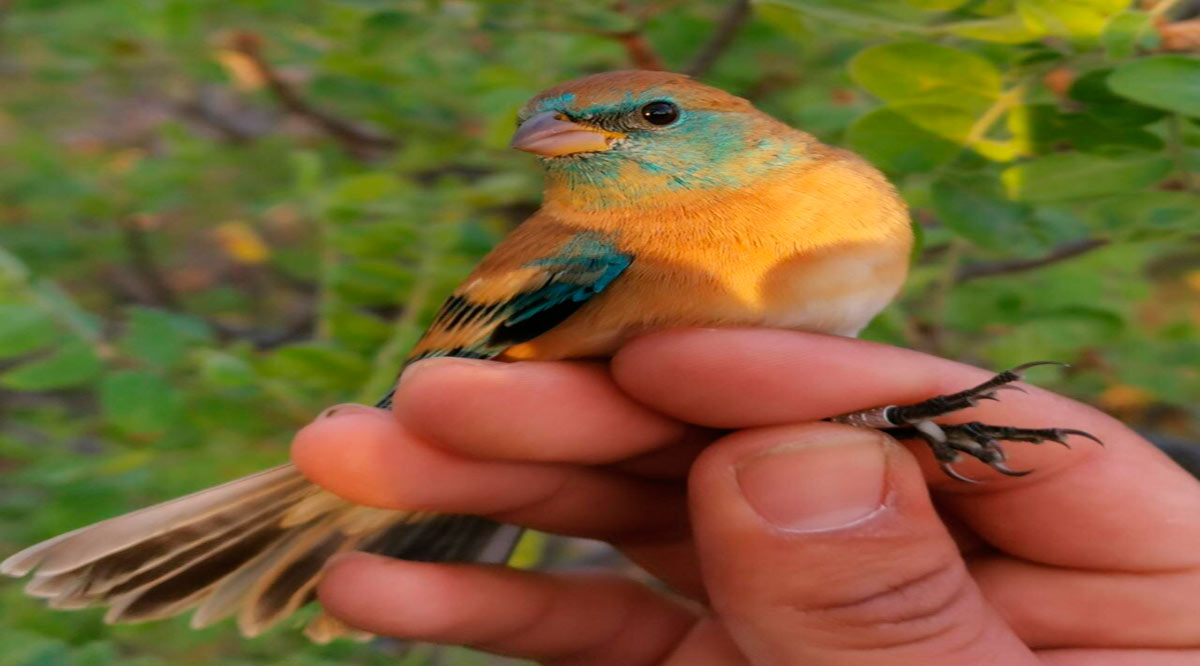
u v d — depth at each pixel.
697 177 0.38
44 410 0.49
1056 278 0.47
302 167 0.46
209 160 0.61
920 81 0.40
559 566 0.50
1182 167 0.40
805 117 0.45
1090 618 0.38
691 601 0.41
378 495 0.37
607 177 0.39
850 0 0.40
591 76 0.40
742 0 0.46
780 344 0.37
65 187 0.59
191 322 0.44
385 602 0.38
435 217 0.45
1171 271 0.50
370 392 0.43
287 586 0.39
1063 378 0.47
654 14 0.46
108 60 0.57
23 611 0.43
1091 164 0.40
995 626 0.37
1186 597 0.38
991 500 0.38
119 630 0.43
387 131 0.51
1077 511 0.38
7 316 0.42
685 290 0.38
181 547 0.38
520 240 0.39
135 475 0.45
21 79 0.66
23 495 0.47
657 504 0.39
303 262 0.57
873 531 0.36
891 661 0.36
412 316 0.44
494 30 0.46
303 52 0.50
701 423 0.37
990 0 0.40
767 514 0.36
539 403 0.37
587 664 0.40
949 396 0.37
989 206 0.41
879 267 0.38
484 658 0.46
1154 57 0.38
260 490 0.38
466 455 0.37
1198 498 0.38
